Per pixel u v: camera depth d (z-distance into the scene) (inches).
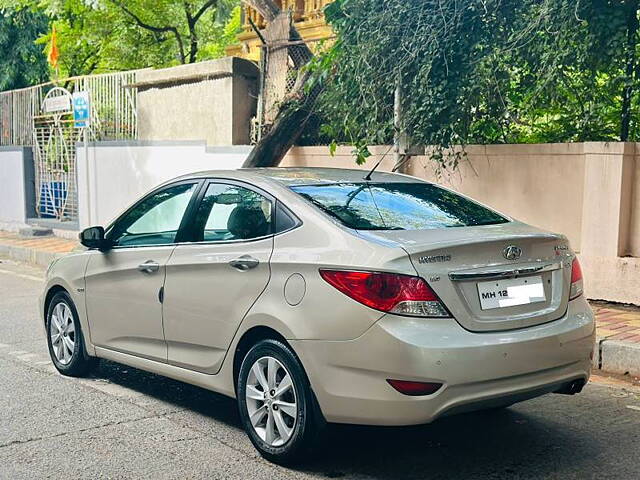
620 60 318.0
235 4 724.0
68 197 648.4
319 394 171.0
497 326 170.1
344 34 386.3
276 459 182.9
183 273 209.2
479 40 347.3
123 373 267.7
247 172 214.2
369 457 187.9
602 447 193.9
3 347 306.5
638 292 317.4
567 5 314.3
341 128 419.2
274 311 179.8
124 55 708.0
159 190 231.8
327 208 188.2
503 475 176.4
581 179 336.8
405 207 199.0
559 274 185.3
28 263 561.9
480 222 199.2
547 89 335.9
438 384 160.1
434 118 361.1
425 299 163.3
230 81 492.7
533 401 231.5
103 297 239.9
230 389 197.8
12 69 876.0
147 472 179.5
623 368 256.8
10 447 195.8
